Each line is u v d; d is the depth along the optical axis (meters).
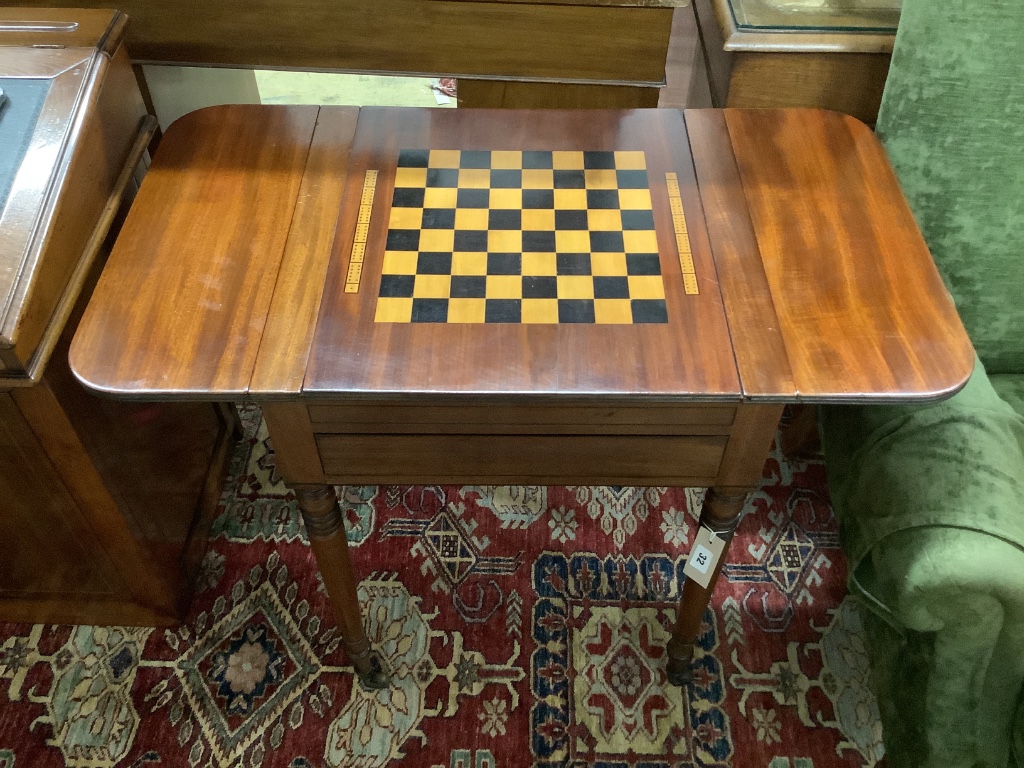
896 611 1.05
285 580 1.63
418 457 1.06
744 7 1.44
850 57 1.41
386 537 1.69
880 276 1.05
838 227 1.11
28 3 1.39
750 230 1.11
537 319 1.01
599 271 1.06
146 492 1.39
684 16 2.43
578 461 1.07
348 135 1.24
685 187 1.17
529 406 0.99
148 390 0.92
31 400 1.09
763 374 0.95
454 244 1.09
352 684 1.50
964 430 1.09
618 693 1.50
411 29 1.44
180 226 1.10
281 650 1.54
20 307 0.94
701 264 1.07
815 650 1.55
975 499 1.02
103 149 1.14
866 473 1.14
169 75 1.57
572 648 1.55
